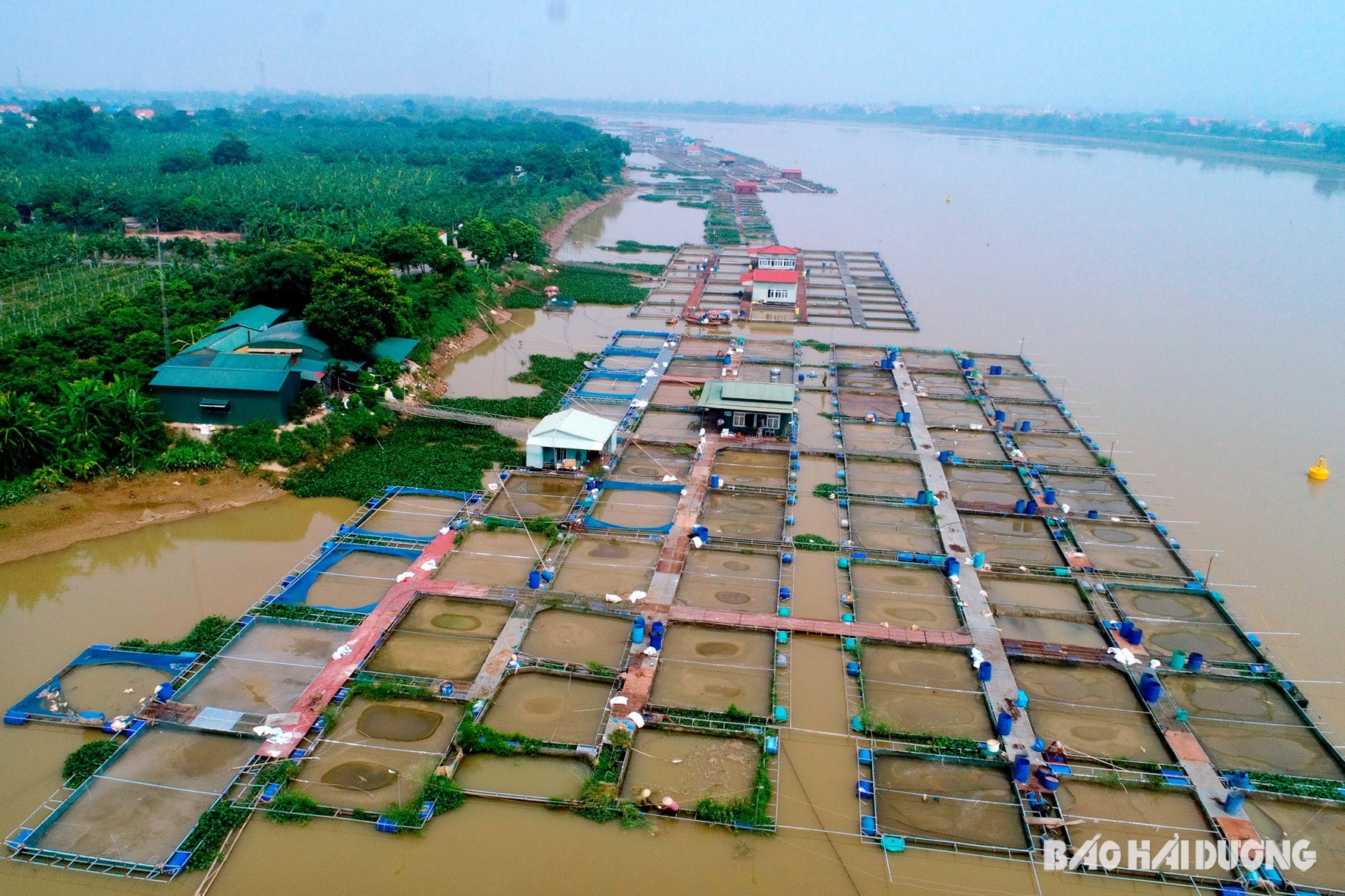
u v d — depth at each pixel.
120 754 33.88
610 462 59.56
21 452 51.53
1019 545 51.50
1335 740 36.41
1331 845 31.39
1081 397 75.62
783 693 38.28
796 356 84.31
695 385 76.38
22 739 35.00
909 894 29.27
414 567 46.72
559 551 48.69
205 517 52.62
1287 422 70.81
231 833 30.72
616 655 40.47
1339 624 44.53
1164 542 51.84
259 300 76.50
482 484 56.78
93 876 29.14
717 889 29.19
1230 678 39.72
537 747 34.38
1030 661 40.81
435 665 39.44
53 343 64.00
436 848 30.44
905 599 45.47
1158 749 35.69
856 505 55.81
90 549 49.00
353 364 67.62
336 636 41.16
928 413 71.25
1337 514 56.06
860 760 34.28
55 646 40.75
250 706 36.50
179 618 43.19
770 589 45.97
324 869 29.56
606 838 31.02
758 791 32.62
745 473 59.38
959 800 32.94
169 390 58.06
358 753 34.34
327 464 58.84
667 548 49.31
